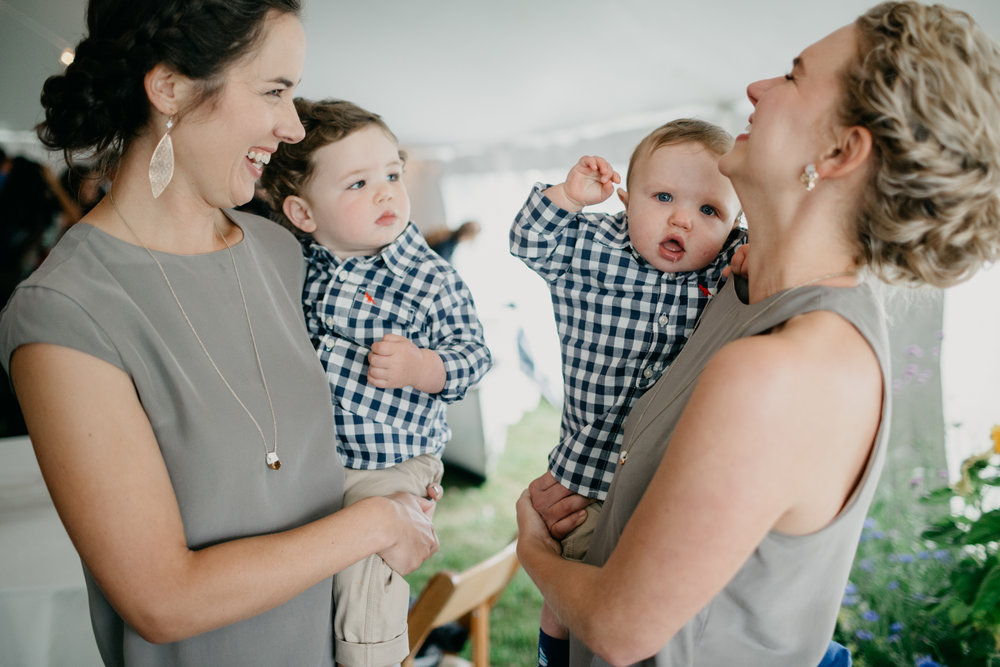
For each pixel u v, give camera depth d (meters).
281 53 0.96
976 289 2.55
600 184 1.24
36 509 1.77
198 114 0.94
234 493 0.99
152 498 0.87
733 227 1.29
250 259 1.12
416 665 2.13
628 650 0.81
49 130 0.95
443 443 1.51
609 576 0.83
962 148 0.75
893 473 2.68
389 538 1.06
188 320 0.99
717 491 0.74
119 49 0.90
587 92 4.50
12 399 2.40
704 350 0.97
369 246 1.42
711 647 0.88
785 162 0.85
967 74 0.75
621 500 0.97
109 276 0.92
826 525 0.81
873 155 0.80
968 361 2.57
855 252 0.86
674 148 1.21
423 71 4.49
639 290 1.27
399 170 1.44
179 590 0.86
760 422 0.73
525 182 6.31
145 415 0.91
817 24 2.76
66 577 1.47
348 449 1.39
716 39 3.21
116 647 1.03
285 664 1.06
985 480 1.96
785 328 0.81
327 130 1.36
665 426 0.94
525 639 3.25
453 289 1.47
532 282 6.47
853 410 0.77
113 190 1.01
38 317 0.84
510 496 4.92
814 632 0.89
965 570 1.94
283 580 0.93
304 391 1.11
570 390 1.35
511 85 4.65
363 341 1.41
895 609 2.30
